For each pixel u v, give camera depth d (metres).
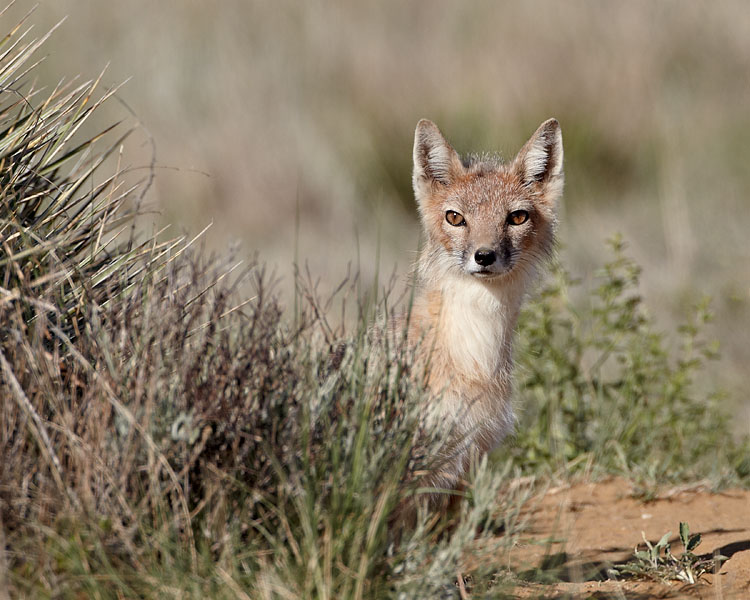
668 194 21.98
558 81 25.00
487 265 8.97
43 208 8.11
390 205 22.92
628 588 7.52
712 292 17.89
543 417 11.69
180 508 6.45
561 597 7.10
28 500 6.12
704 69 27.09
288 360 7.08
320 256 19.72
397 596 6.28
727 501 10.37
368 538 6.24
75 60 26.03
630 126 24.34
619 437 11.63
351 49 27.62
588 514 9.96
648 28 27.88
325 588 5.92
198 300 7.38
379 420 7.09
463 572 7.08
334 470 6.48
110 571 5.94
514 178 9.93
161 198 20.81
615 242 12.63
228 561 6.17
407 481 6.91
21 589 5.91
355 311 14.22
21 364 6.47
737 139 24.34
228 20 28.88
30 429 6.26
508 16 28.64
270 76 26.44
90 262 7.55
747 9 29.33
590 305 15.42
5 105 9.72
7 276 6.83
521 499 8.35
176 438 6.44
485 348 9.08
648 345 12.34
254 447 6.68
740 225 20.92
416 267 10.11
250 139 23.50
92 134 20.64
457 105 24.66
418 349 8.76
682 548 8.73
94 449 6.23
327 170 22.97
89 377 6.57
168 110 24.58
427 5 30.36
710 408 12.39
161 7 29.23
